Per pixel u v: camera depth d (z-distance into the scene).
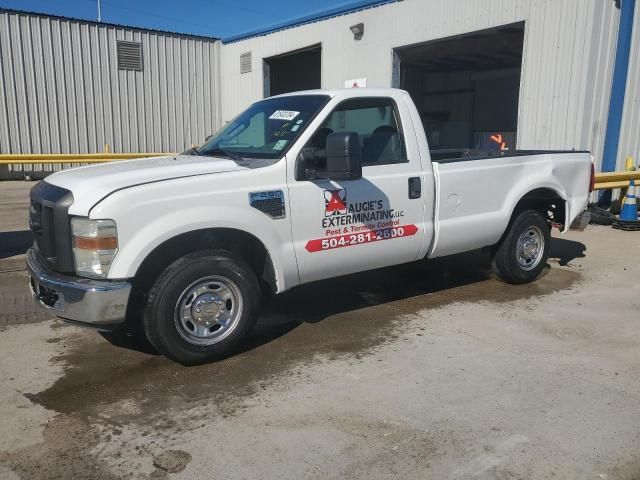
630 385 3.84
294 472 2.92
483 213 5.63
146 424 3.41
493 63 18.81
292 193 4.38
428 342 4.62
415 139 5.12
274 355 4.40
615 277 6.57
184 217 3.91
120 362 4.31
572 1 10.19
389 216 4.94
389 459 3.03
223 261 4.14
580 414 3.46
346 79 15.09
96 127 19.33
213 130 21.72
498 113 20.98
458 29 12.18
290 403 3.64
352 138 4.17
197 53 20.86
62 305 3.86
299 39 16.72
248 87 19.72
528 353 4.39
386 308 5.50
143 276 4.04
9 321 5.22
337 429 3.32
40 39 17.97
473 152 6.86
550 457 3.02
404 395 3.72
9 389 3.88
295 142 4.46
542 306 5.53
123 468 2.97
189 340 4.09
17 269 7.12
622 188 10.72
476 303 5.63
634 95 11.05
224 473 2.92
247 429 3.34
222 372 4.11
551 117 10.80
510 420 3.40
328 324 5.07
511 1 11.15
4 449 3.15
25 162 17.78
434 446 3.14
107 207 3.71
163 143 20.73
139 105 20.03
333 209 4.59
